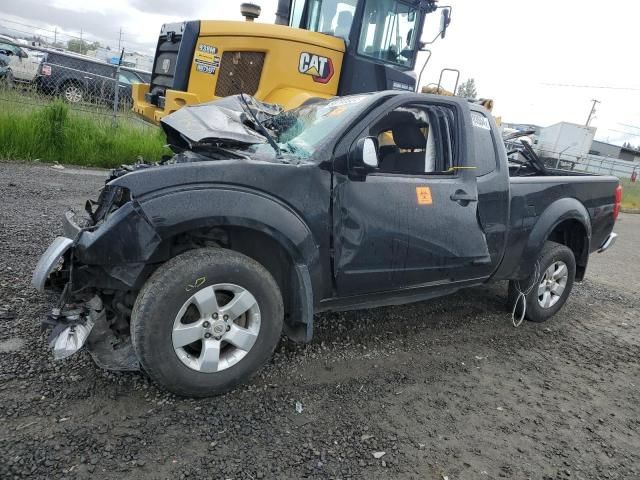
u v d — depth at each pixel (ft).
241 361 10.08
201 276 9.33
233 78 25.80
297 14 30.86
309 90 26.32
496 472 8.98
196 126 11.98
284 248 10.35
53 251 9.20
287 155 11.31
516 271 15.11
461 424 10.28
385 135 13.71
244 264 9.83
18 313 12.02
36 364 10.19
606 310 19.22
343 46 26.71
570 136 100.07
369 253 11.39
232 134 11.56
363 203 11.25
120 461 8.05
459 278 13.47
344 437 9.38
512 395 11.72
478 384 12.02
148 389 9.99
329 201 10.79
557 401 11.71
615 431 10.77
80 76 38.32
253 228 9.80
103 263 9.00
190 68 25.73
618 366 14.10
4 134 31.24
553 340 15.38
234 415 9.59
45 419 8.73
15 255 15.35
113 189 9.85
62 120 33.47
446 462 9.05
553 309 16.55
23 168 29.60
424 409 10.64
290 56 25.40
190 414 9.45
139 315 9.00
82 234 9.32
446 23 27.20
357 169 11.00
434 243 12.37
